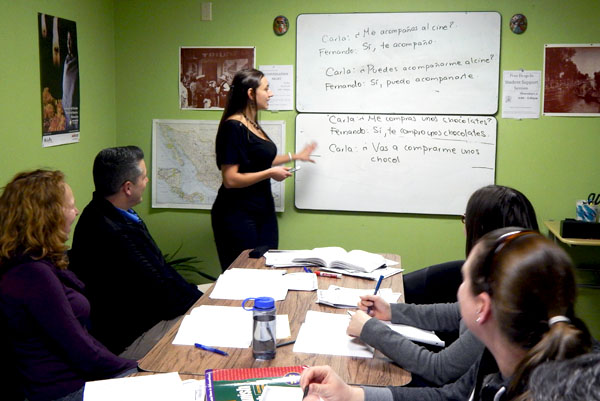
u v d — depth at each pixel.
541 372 0.73
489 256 1.01
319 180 4.24
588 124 3.98
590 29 3.91
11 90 3.15
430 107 4.09
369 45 4.09
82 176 3.95
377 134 4.15
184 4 4.24
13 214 1.88
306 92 4.18
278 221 4.32
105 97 4.24
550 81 3.98
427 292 2.78
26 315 1.85
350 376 1.67
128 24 4.30
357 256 2.83
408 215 4.20
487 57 4.00
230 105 3.61
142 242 2.62
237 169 3.54
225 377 1.60
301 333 1.93
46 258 1.92
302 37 4.14
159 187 4.41
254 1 4.17
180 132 4.36
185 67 4.29
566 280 0.93
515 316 0.94
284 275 2.58
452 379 1.69
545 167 4.05
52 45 3.52
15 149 3.20
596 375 0.67
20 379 1.89
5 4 3.07
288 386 1.55
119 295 2.57
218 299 2.26
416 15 4.03
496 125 4.04
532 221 1.67
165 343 1.85
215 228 3.68
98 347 1.99
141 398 1.48
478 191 1.74
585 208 3.71
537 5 3.93
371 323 1.83
